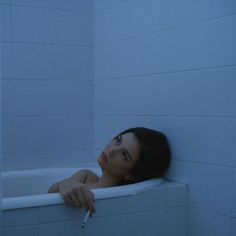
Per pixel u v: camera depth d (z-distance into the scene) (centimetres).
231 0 157
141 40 204
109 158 177
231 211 158
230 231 158
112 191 159
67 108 236
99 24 237
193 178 174
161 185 174
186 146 177
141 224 166
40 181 220
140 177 177
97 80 240
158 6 192
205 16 168
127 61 214
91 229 154
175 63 182
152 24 196
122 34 217
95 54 241
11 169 222
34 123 228
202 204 170
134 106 209
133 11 209
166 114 188
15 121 223
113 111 226
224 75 160
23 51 225
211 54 165
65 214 149
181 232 176
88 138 242
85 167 232
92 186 179
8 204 140
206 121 168
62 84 234
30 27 226
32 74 227
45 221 146
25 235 142
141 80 204
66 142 236
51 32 231
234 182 156
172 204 174
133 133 179
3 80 220
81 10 238
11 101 222
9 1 221
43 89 230
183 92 178
